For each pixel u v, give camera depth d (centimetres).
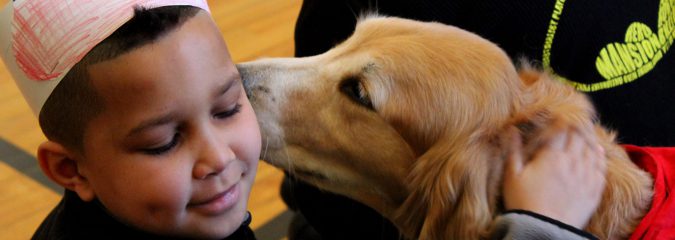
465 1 182
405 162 161
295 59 176
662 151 164
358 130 163
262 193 269
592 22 183
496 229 135
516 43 184
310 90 168
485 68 154
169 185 100
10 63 106
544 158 142
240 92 109
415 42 161
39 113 104
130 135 97
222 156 102
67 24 95
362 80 161
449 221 149
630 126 186
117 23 94
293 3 381
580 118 151
